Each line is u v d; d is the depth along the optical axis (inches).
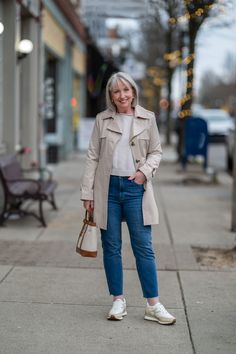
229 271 255.0
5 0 400.2
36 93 499.5
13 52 403.2
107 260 196.4
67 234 322.7
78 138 914.7
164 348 174.1
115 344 176.4
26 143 489.7
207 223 362.0
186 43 700.7
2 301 212.1
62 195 467.5
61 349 172.2
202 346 175.6
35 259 267.9
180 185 547.5
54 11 638.5
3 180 333.1
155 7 526.0
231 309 207.2
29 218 365.1
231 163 747.4
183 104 598.5
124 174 190.4
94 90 1046.4
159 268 257.8
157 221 192.4
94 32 1091.3
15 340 177.9
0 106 398.3
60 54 717.3
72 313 201.6
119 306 196.4
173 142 1294.3
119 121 192.1
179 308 208.2
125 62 1422.2
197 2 429.1
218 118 1288.1
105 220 192.2
